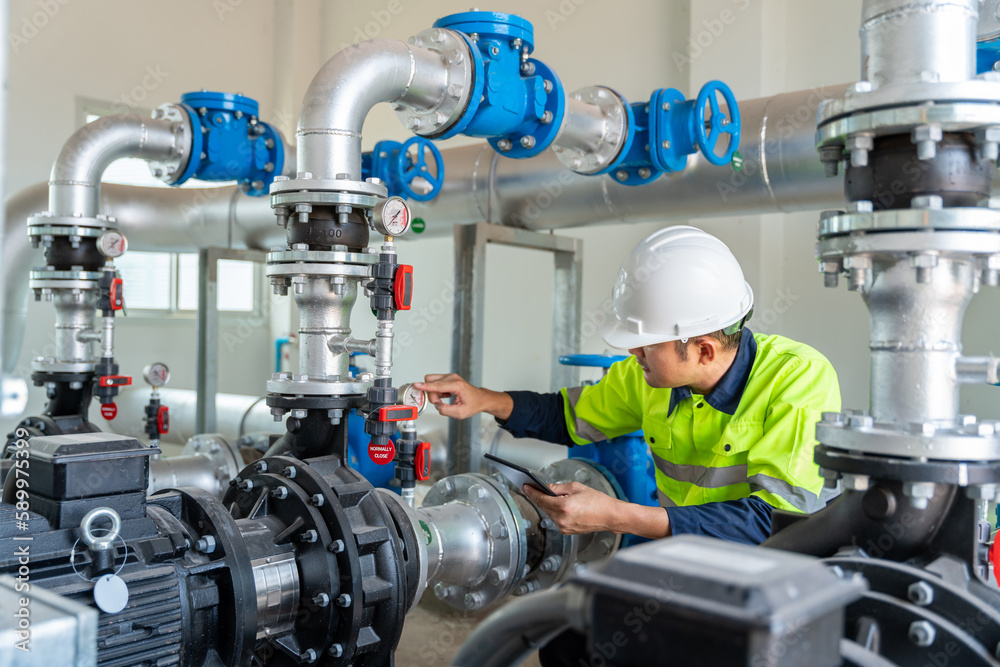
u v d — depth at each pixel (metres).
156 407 3.21
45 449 1.13
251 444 3.21
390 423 1.59
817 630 0.56
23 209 4.11
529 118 2.08
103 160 2.84
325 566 1.31
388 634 1.40
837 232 0.95
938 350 0.92
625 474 2.23
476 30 1.96
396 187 2.80
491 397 2.11
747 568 0.56
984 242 0.88
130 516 1.16
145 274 6.27
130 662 1.07
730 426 1.70
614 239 4.36
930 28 0.91
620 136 2.34
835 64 3.64
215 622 1.20
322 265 1.61
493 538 1.81
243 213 4.20
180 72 6.11
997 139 0.87
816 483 1.59
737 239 3.80
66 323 2.90
